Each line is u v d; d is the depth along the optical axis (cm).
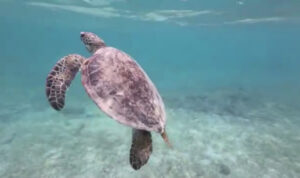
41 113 468
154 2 863
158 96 138
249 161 281
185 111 488
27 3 1053
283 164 275
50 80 132
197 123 414
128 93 120
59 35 3098
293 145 327
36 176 246
